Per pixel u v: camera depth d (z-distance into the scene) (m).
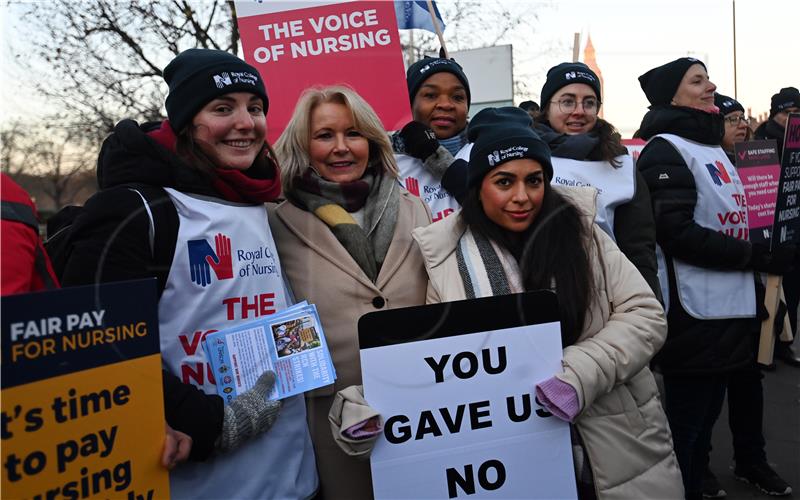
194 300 1.47
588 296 1.69
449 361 1.59
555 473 1.63
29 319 1.13
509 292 1.72
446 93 2.69
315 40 2.31
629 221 2.38
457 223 1.81
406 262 1.85
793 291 4.36
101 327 1.23
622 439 1.67
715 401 2.59
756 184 2.92
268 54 2.28
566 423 1.64
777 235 2.65
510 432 1.62
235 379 1.50
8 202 1.26
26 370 1.13
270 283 1.61
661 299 2.30
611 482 1.64
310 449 1.71
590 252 1.75
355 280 1.79
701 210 2.59
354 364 1.76
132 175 1.47
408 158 2.43
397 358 1.57
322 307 1.78
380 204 1.89
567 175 2.38
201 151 1.57
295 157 1.89
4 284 1.21
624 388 1.73
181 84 1.57
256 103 1.64
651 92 2.85
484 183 1.76
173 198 1.49
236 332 1.50
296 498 1.59
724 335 2.52
